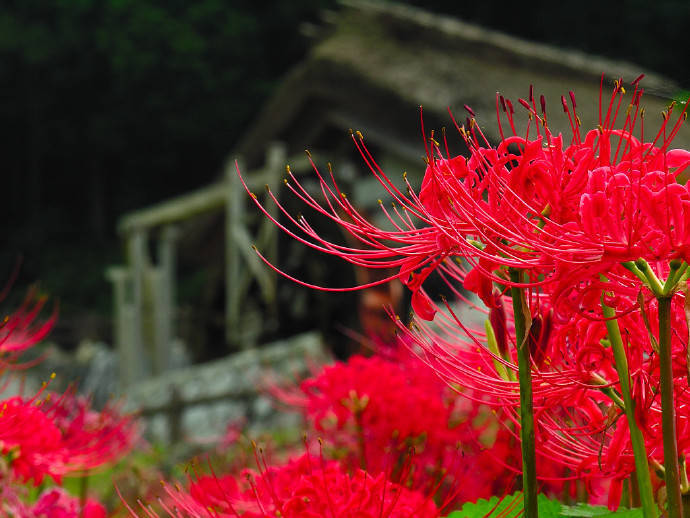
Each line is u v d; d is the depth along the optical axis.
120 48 32.12
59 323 24.42
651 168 1.30
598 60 11.16
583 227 1.20
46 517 2.23
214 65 33.12
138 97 33.38
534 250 1.25
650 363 1.33
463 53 12.07
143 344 14.61
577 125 1.36
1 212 37.53
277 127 14.08
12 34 33.38
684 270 1.17
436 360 1.41
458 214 1.30
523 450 1.29
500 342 1.40
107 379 14.02
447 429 2.15
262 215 14.14
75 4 33.19
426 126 11.68
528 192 1.29
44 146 36.06
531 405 1.29
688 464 1.36
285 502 1.49
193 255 16.78
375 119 12.47
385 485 1.46
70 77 34.28
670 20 27.44
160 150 34.91
